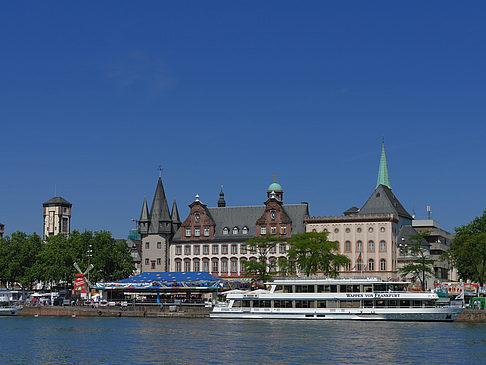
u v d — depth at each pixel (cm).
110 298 15550
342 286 12325
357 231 17212
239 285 15038
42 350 8294
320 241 14975
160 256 18775
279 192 19150
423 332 9975
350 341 8919
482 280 14500
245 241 17212
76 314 14488
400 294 12006
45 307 14862
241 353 7925
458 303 12531
